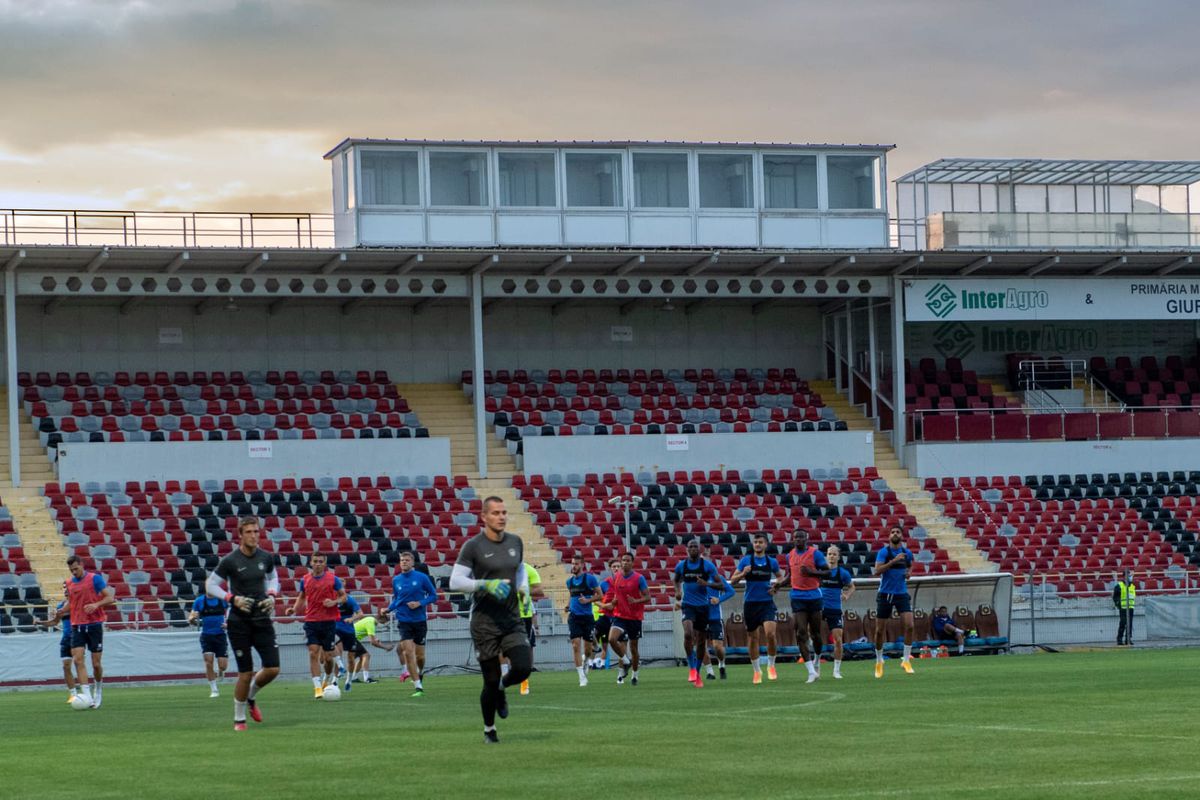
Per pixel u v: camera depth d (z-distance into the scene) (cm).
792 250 4947
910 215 5609
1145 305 5400
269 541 4381
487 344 5450
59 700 2877
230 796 1180
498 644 1512
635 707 2067
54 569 4116
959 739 1503
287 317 5247
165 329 5119
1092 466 5319
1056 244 5338
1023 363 5672
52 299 4991
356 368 5306
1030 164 5491
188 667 3634
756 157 5178
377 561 4394
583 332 5544
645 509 4856
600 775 1257
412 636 2619
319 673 2547
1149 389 5781
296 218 4591
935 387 5588
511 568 1516
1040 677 2669
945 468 5216
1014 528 5025
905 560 2772
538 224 4972
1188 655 3603
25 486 4497
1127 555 4944
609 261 4862
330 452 4766
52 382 4962
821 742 1491
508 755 1413
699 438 5088
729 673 3141
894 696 2197
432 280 4875
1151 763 1283
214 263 4575
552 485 4928
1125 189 5816
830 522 4912
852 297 5297
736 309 5684
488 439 5125
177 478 4609
